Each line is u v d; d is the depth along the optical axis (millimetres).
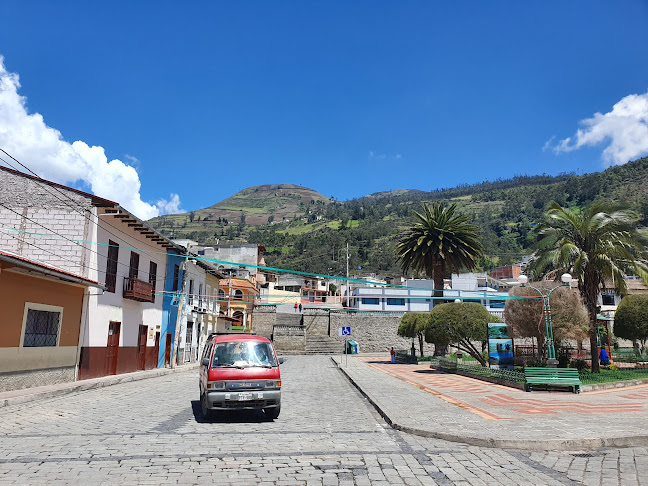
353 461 6266
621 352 30234
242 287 51156
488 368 18984
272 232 167000
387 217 182375
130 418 9664
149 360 23734
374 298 59844
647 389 15859
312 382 19375
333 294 81812
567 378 14766
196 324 32000
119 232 19766
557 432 7766
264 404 9523
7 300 13172
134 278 20469
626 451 6844
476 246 39219
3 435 7785
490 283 63344
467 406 11258
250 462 6133
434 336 23469
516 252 120688
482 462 6289
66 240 17094
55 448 6773
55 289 15438
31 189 17344
